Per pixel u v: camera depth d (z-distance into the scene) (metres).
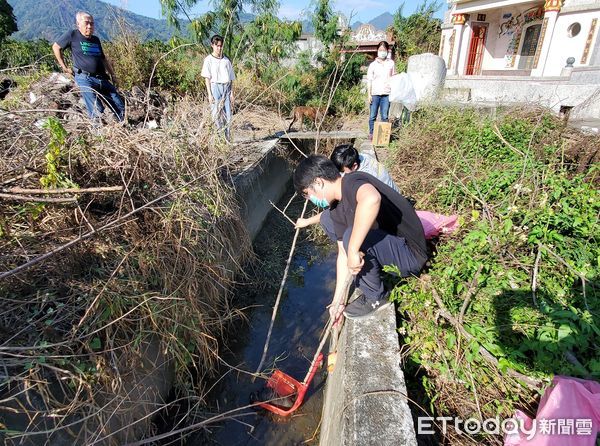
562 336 1.62
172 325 2.40
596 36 10.89
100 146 2.71
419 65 8.10
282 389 2.63
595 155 3.39
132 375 2.10
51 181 2.26
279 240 4.97
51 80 5.70
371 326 2.04
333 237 2.76
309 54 10.83
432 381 1.80
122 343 2.06
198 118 4.34
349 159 2.57
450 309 2.02
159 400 2.39
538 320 1.82
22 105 3.94
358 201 1.80
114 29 7.89
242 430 2.47
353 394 1.61
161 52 8.51
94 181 2.63
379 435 1.40
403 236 2.19
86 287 2.11
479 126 4.86
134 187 2.69
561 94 7.55
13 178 2.23
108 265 2.31
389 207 2.12
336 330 2.52
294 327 3.42
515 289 2.08
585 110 6.62
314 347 3.18
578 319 1.68
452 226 2.74
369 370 1.73
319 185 2.04
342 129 8.49
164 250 2.57
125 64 7.69
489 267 2.18
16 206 2.21
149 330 2.22
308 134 7.54
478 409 1.63
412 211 2.14
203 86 8.02
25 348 1.61
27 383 1.61
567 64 10.75
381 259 2.14
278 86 9.45
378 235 2.15
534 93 7.89
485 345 1.76
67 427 1.73
